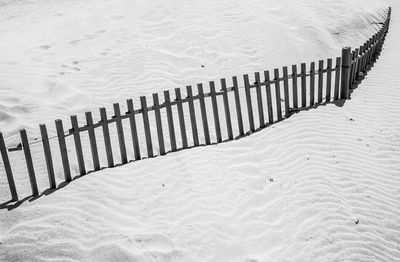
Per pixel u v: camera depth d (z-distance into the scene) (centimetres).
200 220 600
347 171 705
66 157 646
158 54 1020
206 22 1157
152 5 1292
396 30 1421
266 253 565
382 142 776
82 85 905
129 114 692
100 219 588
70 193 626
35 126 766
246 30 1132
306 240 585
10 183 609
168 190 648
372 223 623
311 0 1323
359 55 988
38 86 892
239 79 962
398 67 1067
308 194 653
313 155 730
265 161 718
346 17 1281
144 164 698
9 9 1645
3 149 603
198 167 696
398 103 889
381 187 684
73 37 1134
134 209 611
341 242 587
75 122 649
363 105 881
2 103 818
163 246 558
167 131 793
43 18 1394
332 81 992
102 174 668
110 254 538
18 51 1069
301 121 813
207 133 756
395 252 590
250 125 793
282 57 1053
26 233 562
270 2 1275
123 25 1166
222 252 560
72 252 543
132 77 940
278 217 615
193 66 995
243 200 639
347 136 782
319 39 1138
